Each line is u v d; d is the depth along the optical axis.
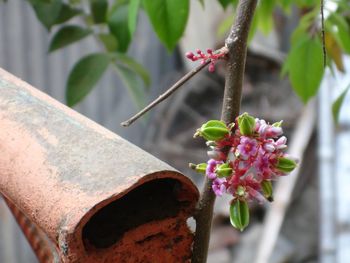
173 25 0.44
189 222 0.36
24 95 0.39
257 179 0.32
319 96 1.15
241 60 0.34
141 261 0.34
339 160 1.15
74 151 0.34
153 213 0.34
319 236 1.36
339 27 0.55
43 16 0.57
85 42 1.38
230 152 0.36
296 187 1.40
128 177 0.31
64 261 0.31
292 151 1.34
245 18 0.34
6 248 1.38
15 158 0.35
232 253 1.30
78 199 0.31
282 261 1.33
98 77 0.56
